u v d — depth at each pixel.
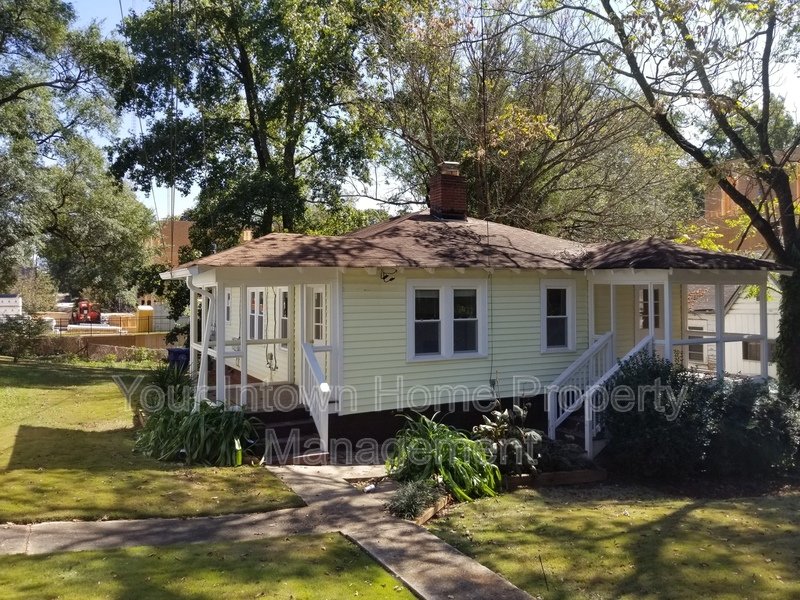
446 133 24.66
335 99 25.61
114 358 30.52
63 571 5.51
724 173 13.97
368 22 23.50
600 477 10.19
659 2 13.02
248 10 23.91
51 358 29.94
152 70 22.80
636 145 22.45
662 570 6.23
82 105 29.84
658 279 11.80
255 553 6.17
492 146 20.06
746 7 12.38
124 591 5.15
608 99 21.03
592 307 13.40
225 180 24.75
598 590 5.77
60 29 25.95
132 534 6.59
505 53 21.62
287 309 13.95
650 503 8.97
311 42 24.62
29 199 27.31
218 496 7.95
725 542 7.14
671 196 24.09
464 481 8.88
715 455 10.55
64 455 9.73
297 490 8.40
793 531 7.61
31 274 46.72
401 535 6.92
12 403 15.36
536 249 13.63
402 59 22.95
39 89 29.00
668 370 10.83
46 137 30.34
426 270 11.61
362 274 11.24
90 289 38.12
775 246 14.13
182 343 33.72
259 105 26.08
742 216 19.25
